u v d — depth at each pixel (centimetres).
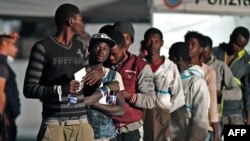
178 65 1233
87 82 969
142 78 1112
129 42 1141
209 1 1484
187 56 1234
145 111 1180
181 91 1195
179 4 1477
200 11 1482
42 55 941
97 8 1591
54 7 1598
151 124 1179
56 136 941
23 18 1709
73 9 959
